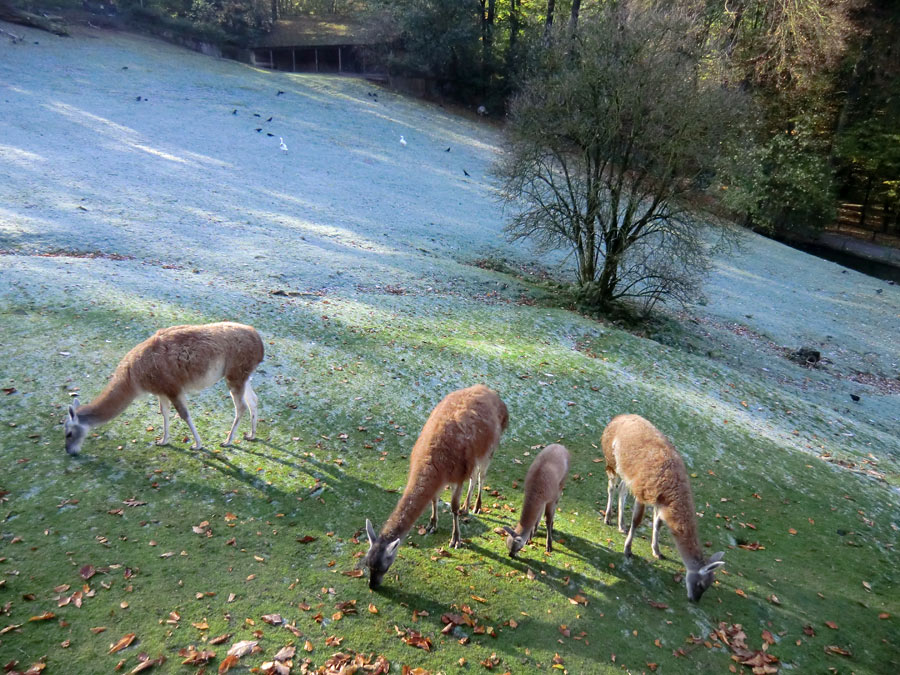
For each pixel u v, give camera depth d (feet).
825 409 50.44
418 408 35.37
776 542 27.76
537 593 21.47
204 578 20.07
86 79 130.72
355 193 99.50
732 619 21.80
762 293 90.89
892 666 21.12
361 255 69.67
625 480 24.06
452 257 79.25
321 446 29.40
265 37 190.49
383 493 26.45
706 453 35.42
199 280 51.44
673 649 19.94
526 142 68.44
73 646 17.04
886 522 31.01
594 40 62.90
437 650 18.47
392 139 139.03
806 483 33.83
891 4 125.39
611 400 40.52
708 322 75.20
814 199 126.41
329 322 46.26
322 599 19.88
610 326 61.93
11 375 30.22
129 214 67.87
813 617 22.80
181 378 25.38
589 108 64.23
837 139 135.74
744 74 120.98
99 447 26.23
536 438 34.30
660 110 59.21
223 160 101.65
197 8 181.16
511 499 27.91
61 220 60.85
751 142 73.97
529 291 70.54
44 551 20.16
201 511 23.35
